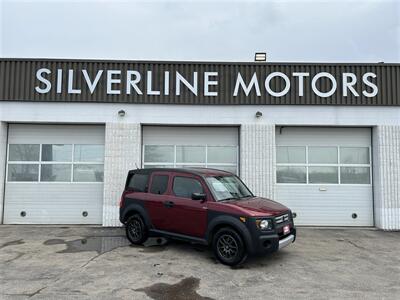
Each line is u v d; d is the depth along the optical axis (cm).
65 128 1104
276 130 1101
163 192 766
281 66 1075
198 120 1066
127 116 1066
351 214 1081
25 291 498
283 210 684
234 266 629
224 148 1100
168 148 1099
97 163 1096
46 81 1063
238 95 1066
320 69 1072
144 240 788
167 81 1070
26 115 1062
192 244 801
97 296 480
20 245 790
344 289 521
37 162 1095
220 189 715
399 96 1059
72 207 1084
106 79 1068
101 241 835
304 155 1101
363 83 1066
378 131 1058
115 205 1040
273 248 625
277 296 489
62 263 641
